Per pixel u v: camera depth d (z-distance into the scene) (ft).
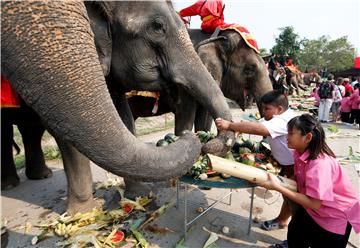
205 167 8.20
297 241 7.84
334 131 27.20
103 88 5.53
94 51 5.61
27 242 8.96
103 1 8.43
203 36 16.85
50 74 4.94
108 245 8.54
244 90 16.79
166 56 9.32
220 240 9.08
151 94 14.42
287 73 54.75
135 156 5.88
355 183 13.78
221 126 8.80
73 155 9.25
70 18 5.13
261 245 8.91
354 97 32.73
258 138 23.39
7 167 12.84
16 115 11.03
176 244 8.73
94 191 12.36
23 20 4.75
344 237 7.05
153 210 10.80
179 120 14.08
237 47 15.80
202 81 9.50
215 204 10.73
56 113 5.17
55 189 12.94
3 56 4.87
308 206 6.77
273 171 8.52
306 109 39.88
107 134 5.48
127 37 8.95
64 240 8.91
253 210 11.01
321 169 6.58
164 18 8.93
